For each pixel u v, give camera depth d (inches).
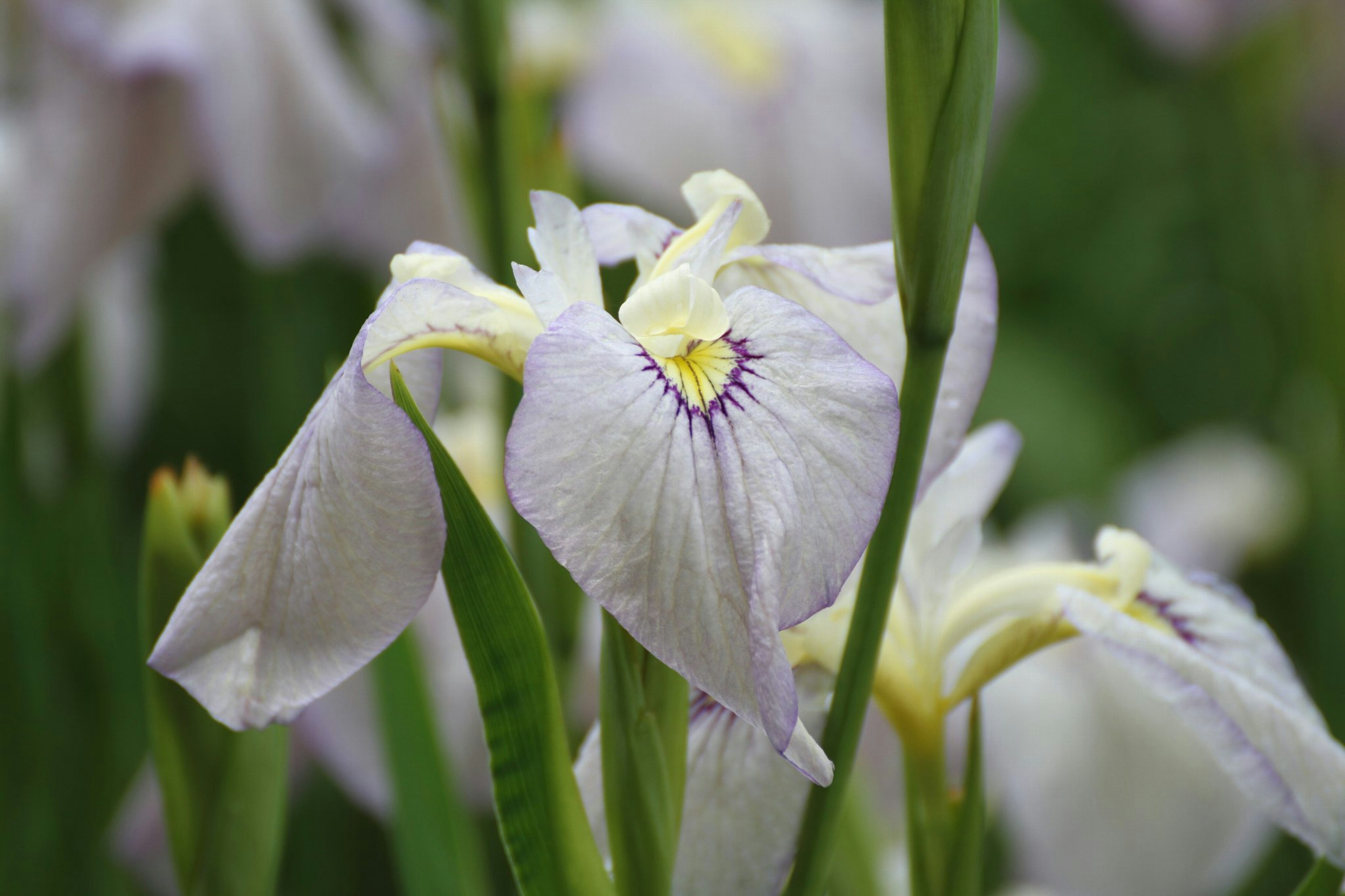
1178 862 33.9
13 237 41.6
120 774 37.5
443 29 29.9
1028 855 34.8
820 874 24.0
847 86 57.0
